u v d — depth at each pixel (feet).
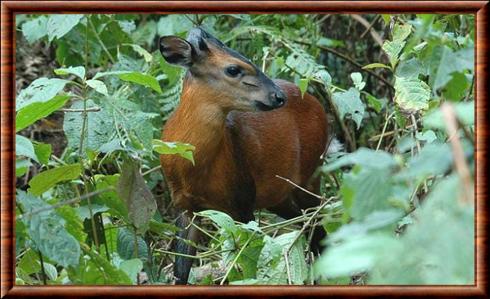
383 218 15.37
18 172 25.94
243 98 35.50
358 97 36.94
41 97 27.04
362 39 51.06
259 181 38.78
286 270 27.04
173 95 40.88
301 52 40.78
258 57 45.42
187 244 34.40
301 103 40.50
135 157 30.76
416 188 23.11
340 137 46.47
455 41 26.16
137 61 44.50
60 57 44.55
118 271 24.34
